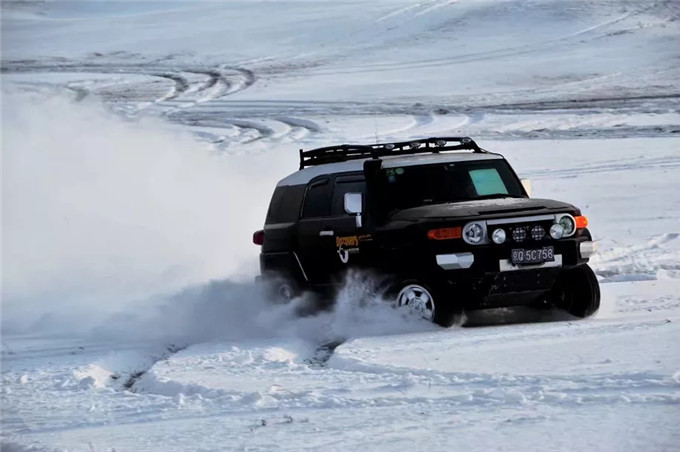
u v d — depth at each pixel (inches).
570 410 748.0
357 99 6697.8
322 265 1364.4
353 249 1315.2
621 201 2662.4
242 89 7770.7
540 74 7628.0
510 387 840.3
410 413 780.0
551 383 842.8
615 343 1013.2
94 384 1031.0
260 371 1030.4
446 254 1214.3
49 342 1346.0
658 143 4003.4
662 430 677.3
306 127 5290.4
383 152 1421.0
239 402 876.0
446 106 6117.1
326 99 6771.7
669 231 2185.0
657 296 1412.4
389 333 1226.0
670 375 833.5
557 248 1235.9
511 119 5260.8
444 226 1220.5
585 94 6451.8
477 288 1223.5
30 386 1038.4
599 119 5054.1
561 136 4478.3
